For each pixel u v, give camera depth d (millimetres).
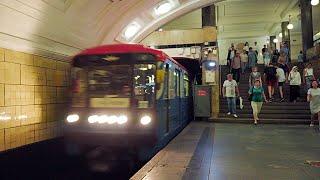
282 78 17438
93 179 7953
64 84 10797
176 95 11258
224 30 31969
